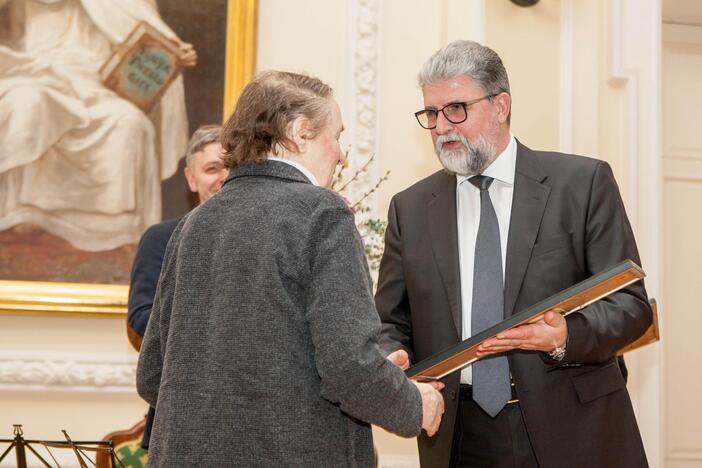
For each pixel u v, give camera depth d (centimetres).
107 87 394
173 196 395
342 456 167
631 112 412
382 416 163
